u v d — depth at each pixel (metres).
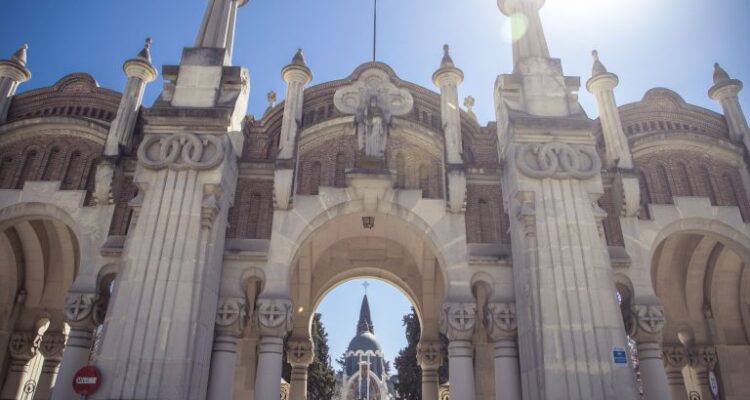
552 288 14.73
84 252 16.86
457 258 16.94
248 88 19.53
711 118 20.36
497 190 18.39
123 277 14.35
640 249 17.39
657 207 18.19
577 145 16.89
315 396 50.97
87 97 20.41
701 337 22.20
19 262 22.17
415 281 25.20
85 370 13.07
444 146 18.56
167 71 18.08
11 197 17.86
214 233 15.48
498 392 15.67
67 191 17.92
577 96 18.30
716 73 21.14
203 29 19.64
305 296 24.69
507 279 16.81
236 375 23.03
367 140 18.41
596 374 13.62
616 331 14.21
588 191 16.16
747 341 21.84
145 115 16.64
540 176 16.22
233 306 16.02
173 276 14.44
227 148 16.61
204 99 17.52
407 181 18.73
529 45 19.75
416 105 20.30
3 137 18.97
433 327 24.38
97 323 16.33
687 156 19.47
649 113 20.44
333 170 18.78
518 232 16.12
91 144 19.09
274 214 17.30
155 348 13.54
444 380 39.34
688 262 22.75
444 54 20.22
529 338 14.82
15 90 20.59
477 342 22.95
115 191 17.55
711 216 18.20
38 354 23.66
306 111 20.02
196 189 15.73
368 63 20.38
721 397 21.23
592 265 15.02
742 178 19.19
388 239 24.34
